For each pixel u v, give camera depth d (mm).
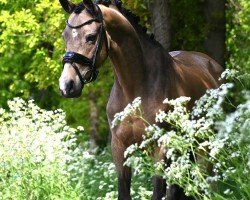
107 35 9883
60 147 11406
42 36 18625
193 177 8930
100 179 13461
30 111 11805
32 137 11297
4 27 19578
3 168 11297
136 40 10086
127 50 10016
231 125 8250
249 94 9719
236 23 20484
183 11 18156
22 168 11250
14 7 19234
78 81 9680
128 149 8516
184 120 8688
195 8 18172
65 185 11438
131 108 8914
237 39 20484
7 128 11609
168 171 8617
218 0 18047
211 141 8508
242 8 20812
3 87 23375
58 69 18453
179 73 10656
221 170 8539
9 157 11211
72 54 9680
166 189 10734
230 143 8305
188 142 8367
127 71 10039
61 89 9578
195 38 18172
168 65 10438
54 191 11305
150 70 10172
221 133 8367
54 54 18516
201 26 18156
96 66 9820
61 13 17859
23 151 11195
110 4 10242
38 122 11609
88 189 12781
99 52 9797
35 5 19000
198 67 11719
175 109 8625
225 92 8695
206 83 11398
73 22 9789
